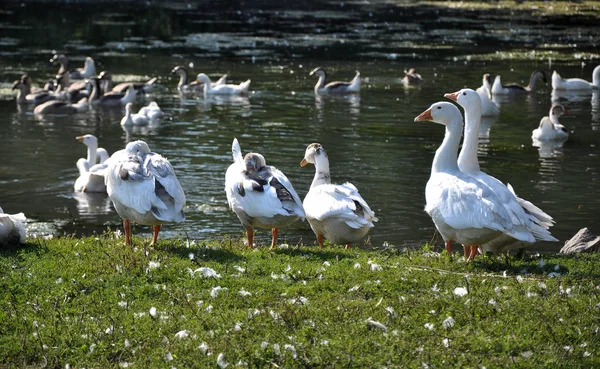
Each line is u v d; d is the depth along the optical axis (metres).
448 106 9.85
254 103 28.12
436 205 9.31
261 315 7.57
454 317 7.56
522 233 9.03
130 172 9.45
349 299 8.10
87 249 9.85
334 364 6.62
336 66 35.91
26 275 8.75
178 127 23.95
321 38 44.31
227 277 8.72
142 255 9.42
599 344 7.03
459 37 45.03
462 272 9.06
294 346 6.91
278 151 20.50
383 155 20.11
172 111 26.83
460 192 9.16
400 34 46.09
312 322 7.39
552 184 17.45
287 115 25.80
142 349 6.99
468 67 35.81
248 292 8.20
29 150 21.06
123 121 24.45
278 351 6.81
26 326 7.42
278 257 9.67
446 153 9.80
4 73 33.97
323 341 7.00
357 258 9.74
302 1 62.81
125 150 9.95
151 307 7.85
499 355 6.82
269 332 7.21
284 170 18.45
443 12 56.84
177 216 9.49
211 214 15.09
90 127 24.44
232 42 42.88
